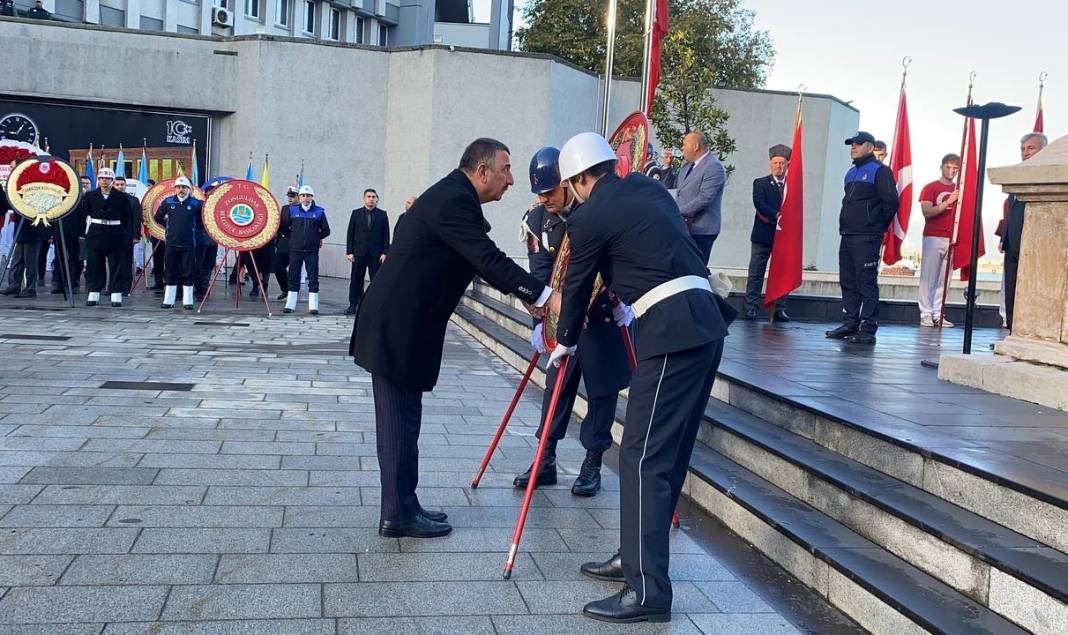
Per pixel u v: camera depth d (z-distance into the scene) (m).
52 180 13.38
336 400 7.40
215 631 3.19
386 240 14.49
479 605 3.55
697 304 3.62
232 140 22.34
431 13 43.56
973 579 3.23
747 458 4.98
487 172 4.30
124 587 3.51
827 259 25.02
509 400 7.90
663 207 3.76
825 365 6.66
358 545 4.12
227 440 5.86
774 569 4.06
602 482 5.43
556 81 21.78
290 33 38.16
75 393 7.10
